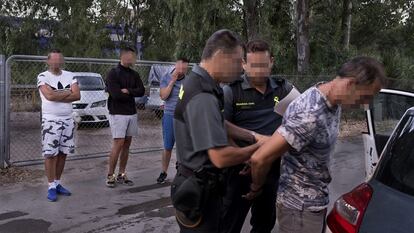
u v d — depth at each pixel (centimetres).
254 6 1666
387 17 2923
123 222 537
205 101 279
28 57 723
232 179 367
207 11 1545
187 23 1553
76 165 809
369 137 500
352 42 3142
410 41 3334
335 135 295
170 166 821
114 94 646
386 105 496
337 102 277
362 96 273
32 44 2688
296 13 1769
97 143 1045
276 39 1778
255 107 390
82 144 1026
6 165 730
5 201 591
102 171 769
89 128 1249
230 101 386
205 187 287
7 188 646
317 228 308
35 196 615
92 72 1234
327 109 280
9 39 2617
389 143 289
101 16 2617
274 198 387
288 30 1872
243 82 391
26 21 2627
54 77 591
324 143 290
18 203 585
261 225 416
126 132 670
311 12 1981
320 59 1872
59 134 594
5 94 710
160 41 2483
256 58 378
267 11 1673
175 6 1542
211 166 289
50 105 587
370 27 3052
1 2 2588
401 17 3072
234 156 284
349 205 268
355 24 3027
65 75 600
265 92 392
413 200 248
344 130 1205
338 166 876
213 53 285
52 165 597
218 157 279
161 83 687
